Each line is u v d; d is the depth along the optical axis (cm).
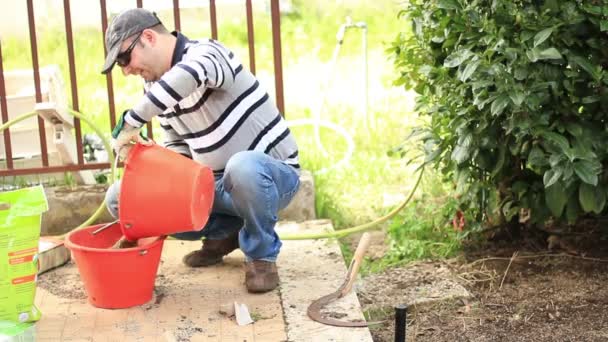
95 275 368
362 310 394
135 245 384
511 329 380
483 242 474
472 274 437
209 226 408
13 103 529
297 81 807
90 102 724
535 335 373
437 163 454
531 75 390
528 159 400
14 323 327
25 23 870
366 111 671
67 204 491
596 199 404
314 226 484
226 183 372
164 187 353
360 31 909
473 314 395
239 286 400
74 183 518
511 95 380
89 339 349
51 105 459
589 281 420
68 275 425
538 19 394
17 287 353
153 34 357
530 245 466
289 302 379
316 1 966
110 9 739
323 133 673
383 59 843
